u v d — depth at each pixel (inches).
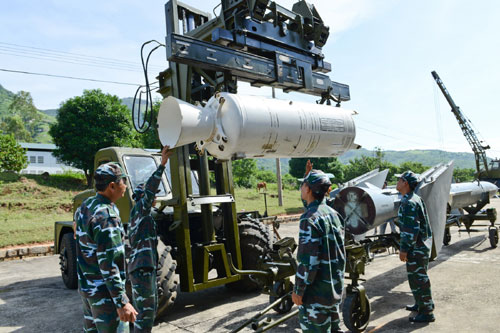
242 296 198.7
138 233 131.1
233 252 189.2
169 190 203.3
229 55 153.0
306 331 100.7
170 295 154.3
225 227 193.3
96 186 97.4
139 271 128.6
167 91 183.5
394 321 153.9
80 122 893.2
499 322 145.7
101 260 90.7
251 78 166.7
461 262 262.2
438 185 218.4
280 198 836.6
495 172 1142.3
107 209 94.7
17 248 386.0
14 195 706.2
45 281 267.3
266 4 160.2
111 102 941.8
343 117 177.6
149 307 128.6
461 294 186.2
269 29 170.2
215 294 205.2
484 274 224.4
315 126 160.6
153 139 1051.3
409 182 152.9
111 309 94.7
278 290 164.9
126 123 944.9
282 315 164.7
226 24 163.6
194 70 176.9
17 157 880.3
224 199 184.1
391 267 258.7
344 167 2060.8
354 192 165.8
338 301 99.7
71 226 231.1
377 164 2018.9
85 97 922.1
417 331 141.4
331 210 106.5
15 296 223.1
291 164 1643.7
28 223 516.7
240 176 1717.5
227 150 142.5
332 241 101.3
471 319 150.8
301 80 179.9
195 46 142.3
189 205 187.9
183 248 167.8
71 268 231.0
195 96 191.5
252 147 143.6
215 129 142.6
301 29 180.9
